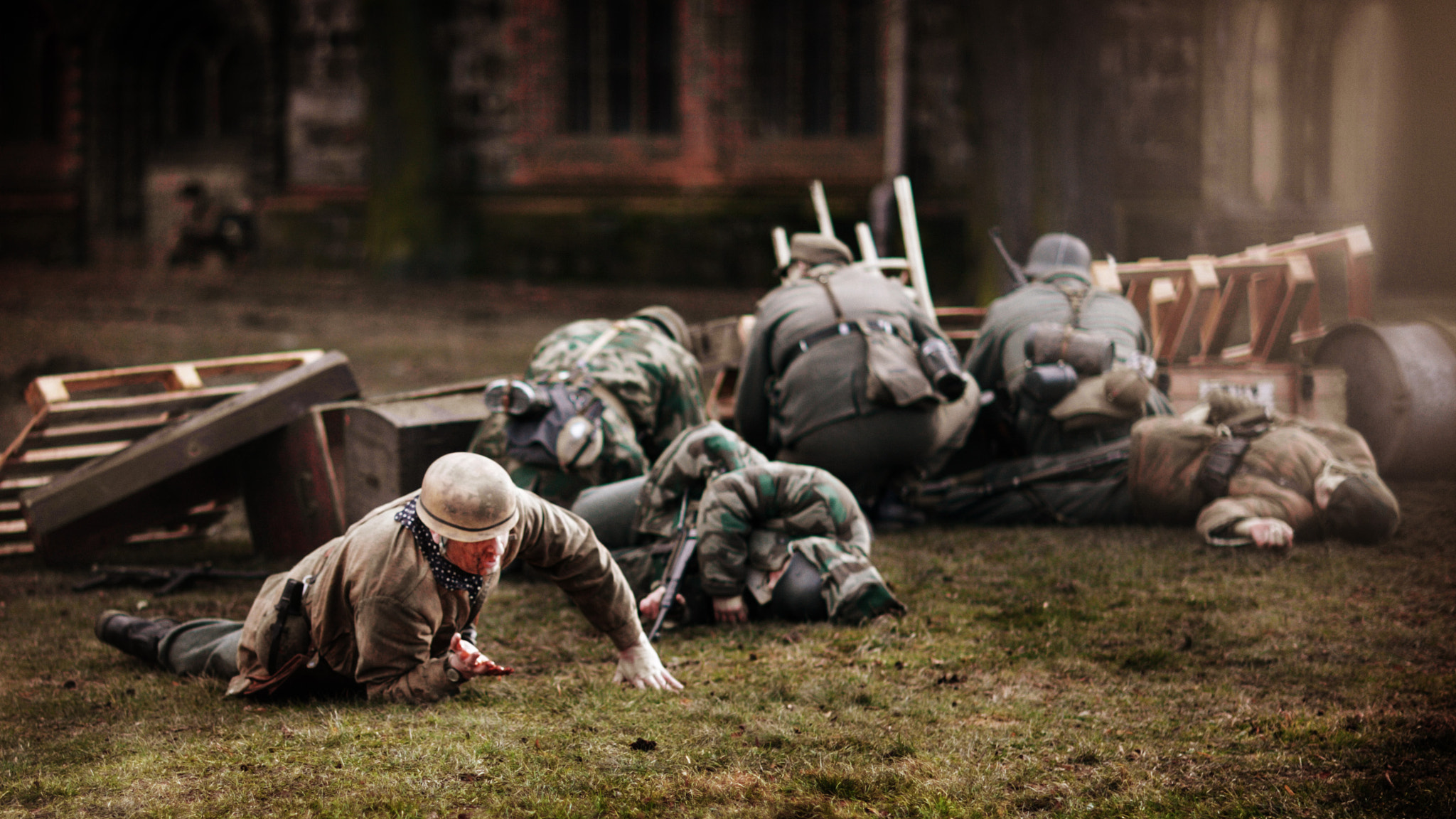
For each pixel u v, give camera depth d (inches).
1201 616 409.7
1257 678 350.0
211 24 2322.8
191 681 350.6
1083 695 336.5
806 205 1811.0
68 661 376.2
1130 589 443.5
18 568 515.8
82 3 2325.3
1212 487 514.6
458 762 283.1
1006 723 315.9
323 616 313.6
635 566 420.2
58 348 1130.7
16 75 2440.9
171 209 2377.0
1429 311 1483.8
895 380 519.2
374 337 1256.2
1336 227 1876.2
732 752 293.0
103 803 263.4
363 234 2047.2
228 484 547.5
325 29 2052.2
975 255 1257.4
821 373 536.4
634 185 1909.4
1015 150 1218.0
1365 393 637.3
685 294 1781.5
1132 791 273.1
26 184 2416.3
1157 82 1734.7
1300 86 1855.3
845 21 1822.1
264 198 2108.8
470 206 1977.1
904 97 1669.5
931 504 585.6
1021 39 1206.3
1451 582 443.2
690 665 363.6
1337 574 454.9
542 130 1947.6
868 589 402.9
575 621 418.9
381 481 502.6
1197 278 620.4
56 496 501.0
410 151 1940.2
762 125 1878.7
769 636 393.1
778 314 556.7
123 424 558.6
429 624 311.0
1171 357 636.7
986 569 475.2
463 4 1956.2
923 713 322.0
